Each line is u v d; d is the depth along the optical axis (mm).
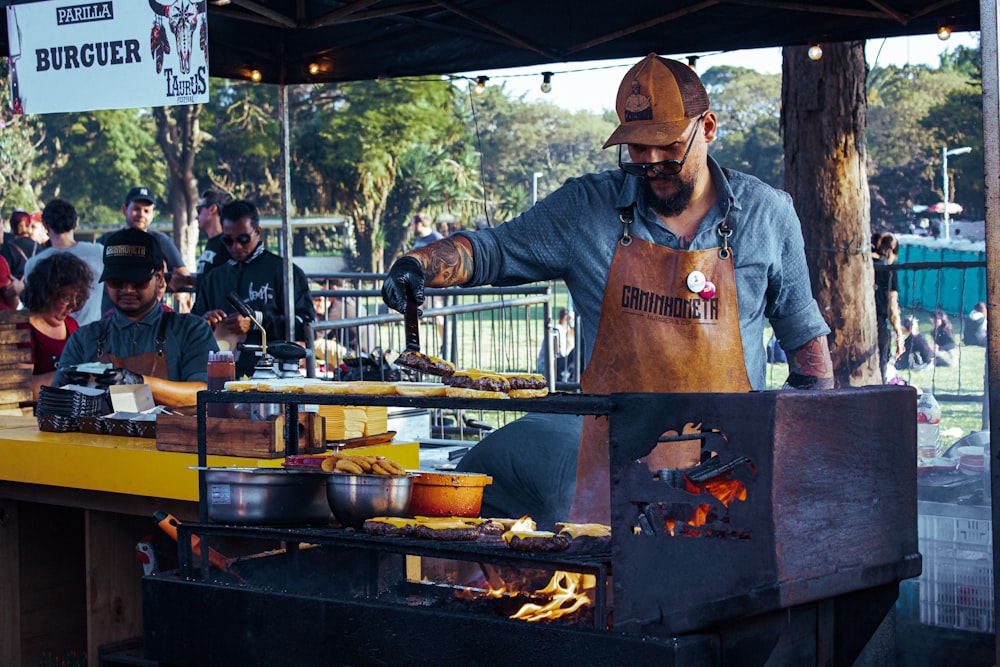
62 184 36562
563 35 5148
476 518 2955
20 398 5195
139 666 3469
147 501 3611
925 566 3342
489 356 10102
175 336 4605
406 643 2555
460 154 37719
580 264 3307
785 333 3445
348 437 3588
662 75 3080
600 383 3273
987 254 2650
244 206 6301
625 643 2254
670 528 2369
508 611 2742
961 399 9344
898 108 36969
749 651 2301
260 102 35812
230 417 3529
